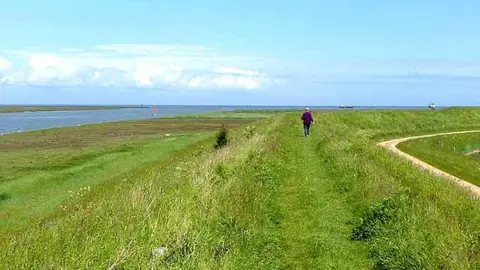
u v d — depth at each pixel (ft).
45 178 79.77
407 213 34.30
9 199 67.77
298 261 30.40
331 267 29.30
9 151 128.57
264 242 32.37
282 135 107.04
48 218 51.13
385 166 58.18
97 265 23.76
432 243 27.78
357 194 46.01
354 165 57.88
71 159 109.19
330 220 39.37
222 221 32.68
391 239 30.81
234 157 57.98
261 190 45.09
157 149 121.60
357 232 35.17
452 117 217.15
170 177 50.80
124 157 107.86
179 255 26.18
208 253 26.99
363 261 30.35
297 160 71.15
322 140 89.40
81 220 33.91
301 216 40.68
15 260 25.94
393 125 193.77
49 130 218.18
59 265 23.89
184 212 32.27
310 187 51.98
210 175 44.83
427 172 59.16
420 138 146.30
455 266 24.79
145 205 33.83
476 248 27.35
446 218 32.78
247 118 355.15
